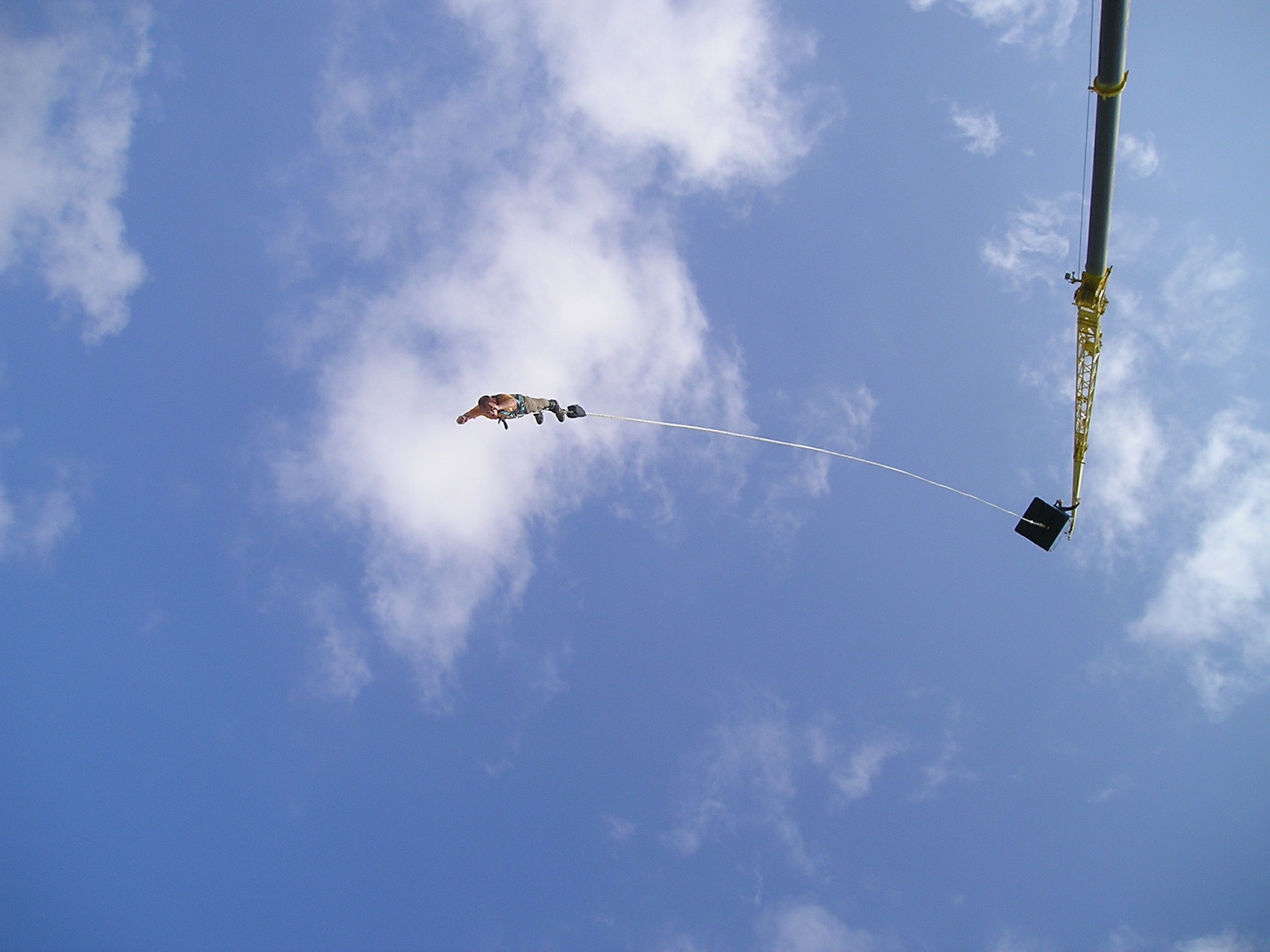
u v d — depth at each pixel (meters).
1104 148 26.19
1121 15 22.67
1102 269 32.69
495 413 22.44
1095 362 37.31
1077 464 39.41
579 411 25.19
